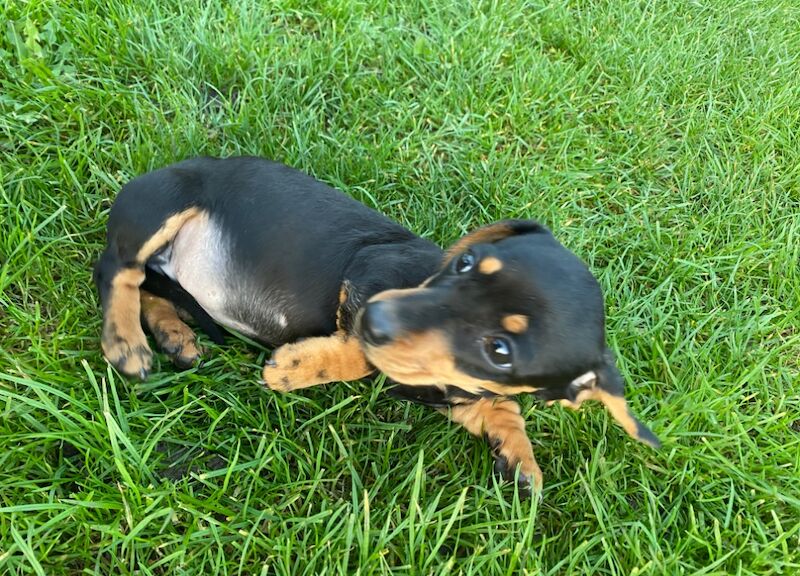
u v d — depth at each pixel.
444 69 0.71
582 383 0.38
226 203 0.45
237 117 0.60
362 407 0.46
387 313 0.35
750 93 0.80
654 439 0.38
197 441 0.43
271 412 0.46
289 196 0.45
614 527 0.44
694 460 0.48
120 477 0.40
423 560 0.40
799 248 0.64
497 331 0.36
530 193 0.64
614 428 0.49
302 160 0.59
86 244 0.50
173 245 0.47
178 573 0.37
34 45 0.57
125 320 0.43
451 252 0.43
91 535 0.38
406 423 0.47
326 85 0.66
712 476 0.48
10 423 0.40
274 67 0.64
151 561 0.38
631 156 0.71
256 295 0.45
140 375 0.43
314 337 0.43
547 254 0.38
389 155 0.63
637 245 0.63
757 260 0.63
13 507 0.35
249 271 0.45
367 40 0.70
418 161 0.65
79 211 0.52
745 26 0.91
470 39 0.73
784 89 0.80
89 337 0.45
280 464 0.42
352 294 0.42
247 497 0.40
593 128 0.73
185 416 0.44
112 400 0.43
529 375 0.36
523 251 0.38
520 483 0.44
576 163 0.68
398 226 0.47
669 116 0.76
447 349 0.36
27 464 0.38
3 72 0.56
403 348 0.36
